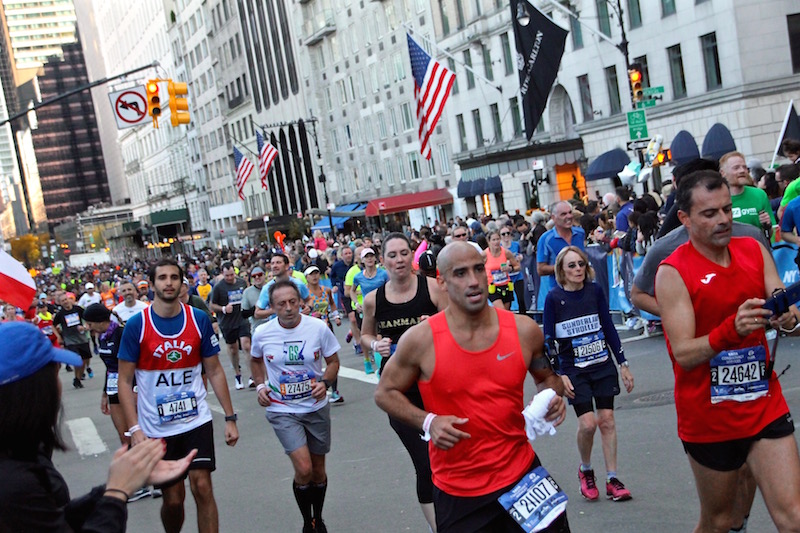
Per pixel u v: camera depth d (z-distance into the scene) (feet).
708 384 14.24
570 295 22.48
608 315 22.77
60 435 9.91
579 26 133.59
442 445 13.24
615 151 113.29
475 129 167.84
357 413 37.58
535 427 13.42
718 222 13.80
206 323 21.42
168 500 20.85
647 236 42.34
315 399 22.91
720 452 14.32
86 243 501.56
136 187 475.31
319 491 22.72
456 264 13.24
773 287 14.30
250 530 23.94
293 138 253.24
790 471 13.79
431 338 13.56
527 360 13.64
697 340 13.71
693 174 14.16
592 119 134.92
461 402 13.47
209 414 21.42
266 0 254.88
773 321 13.29
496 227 48.57
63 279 295.28
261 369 23.38
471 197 174.09
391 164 201.46
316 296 48.67
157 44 382.83
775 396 14.17
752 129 106.01
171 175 398.21
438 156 181.78
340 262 69.21
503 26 151.53
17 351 9.43
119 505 9.80
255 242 225.76
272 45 256.52
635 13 122.11
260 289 45.98
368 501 24.98
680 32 114.32
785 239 30.78
